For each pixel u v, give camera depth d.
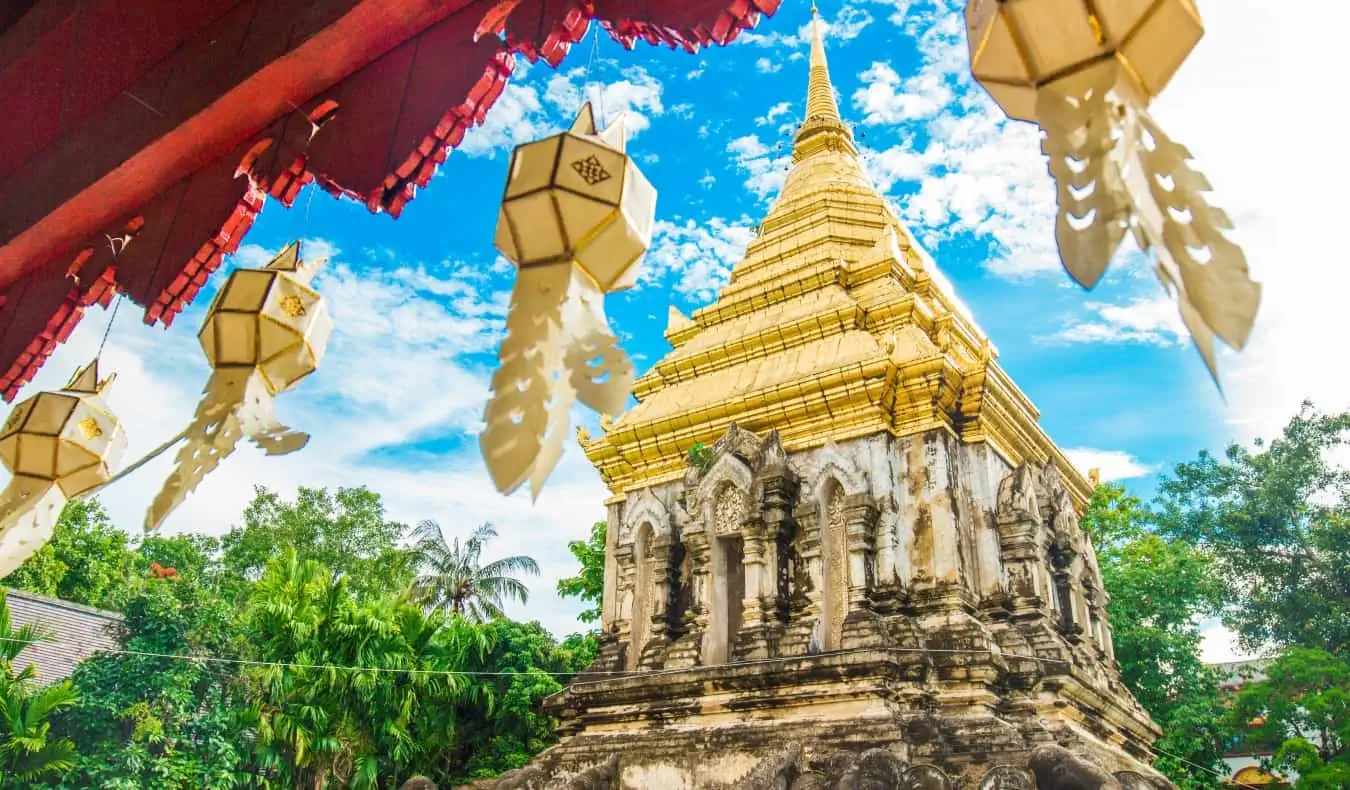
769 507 15.86
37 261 6.09
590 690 16.22
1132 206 2.46
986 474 16.12
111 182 5.40
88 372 6.05
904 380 16.19
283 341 4.85
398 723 28.59
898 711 13.30
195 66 5.11
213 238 5.18
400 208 4.74
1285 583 33.53
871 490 15.62
